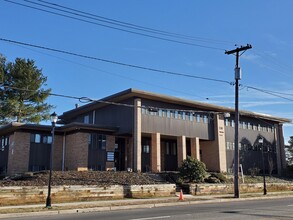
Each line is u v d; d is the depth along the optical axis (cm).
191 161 3222
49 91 4834
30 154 3791
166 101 4038
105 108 4212
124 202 2206
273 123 5481
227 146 4691
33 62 4800
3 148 4084
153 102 3950
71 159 3862
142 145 4381
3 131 3934
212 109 4494
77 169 3712
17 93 4650
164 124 3997
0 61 4719
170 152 4691
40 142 3884
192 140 4331
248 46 2811
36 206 1952
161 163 4553
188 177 3166
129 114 3847
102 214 1656
